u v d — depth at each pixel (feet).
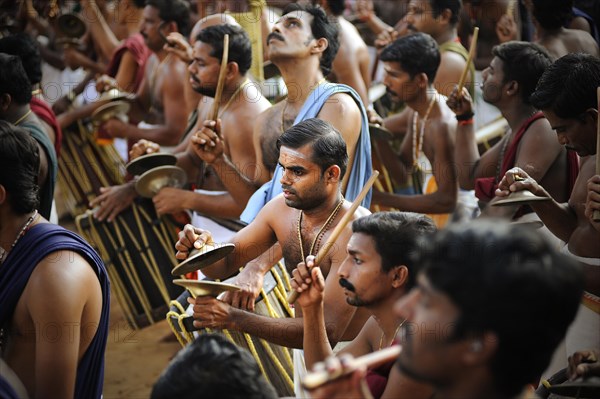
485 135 15.44
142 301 14.83
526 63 11.66
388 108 17.75
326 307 8.90
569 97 9.47
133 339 16.99
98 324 8.64
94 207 15.05
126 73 19.72
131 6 20.58
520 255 4.99
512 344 4.93
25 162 8.39
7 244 8.45
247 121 13.00
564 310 5.08
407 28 16.70
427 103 13.97
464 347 4.97
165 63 17.70
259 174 12.33
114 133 17.49
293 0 17.39
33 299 8.10
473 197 14.98
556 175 11.46
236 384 5.92
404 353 5.26
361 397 5.50
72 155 18.37
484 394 5.05
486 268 4.91
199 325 8.89
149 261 14.70
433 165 14.14
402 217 7.80
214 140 11.78
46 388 8.00
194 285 8.50
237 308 9.28
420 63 13.67
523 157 11.46
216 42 12.99
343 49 16.01
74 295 8.16
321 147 8.97
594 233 9.50
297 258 9.57
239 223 13.56
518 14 17.42
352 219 9.17
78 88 21.85
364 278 7.66
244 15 16.33
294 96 11.93
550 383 8.31
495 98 12.04
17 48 14.25
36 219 8.63
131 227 14.67
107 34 22.12
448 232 5.15
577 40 14.76
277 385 10.10
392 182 15.10
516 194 9.04
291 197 9.12
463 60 16.30
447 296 4.98
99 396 8.82
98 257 8.71
